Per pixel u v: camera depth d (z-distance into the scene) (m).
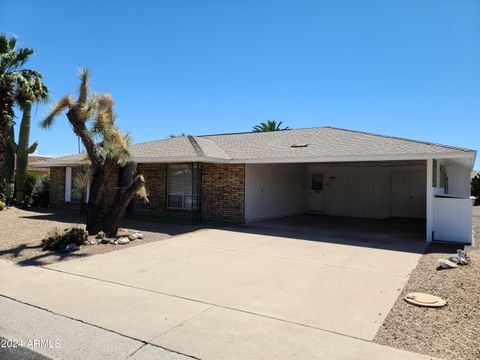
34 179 20.31
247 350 3.83
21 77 16.14
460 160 13.28
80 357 3.68
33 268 7.13
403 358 3.64
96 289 5.87
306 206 19.19
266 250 9.02
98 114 10.29
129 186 10.42
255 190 14.75
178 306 5.13
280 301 5.37
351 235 11.66
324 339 4.10
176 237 10.59
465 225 10.27
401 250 9.18
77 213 16.72
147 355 3.72
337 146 13.12
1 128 16.42
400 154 10.60
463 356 3.67
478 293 5.49
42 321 4.57
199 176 14.27
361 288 6.00
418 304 5.12
